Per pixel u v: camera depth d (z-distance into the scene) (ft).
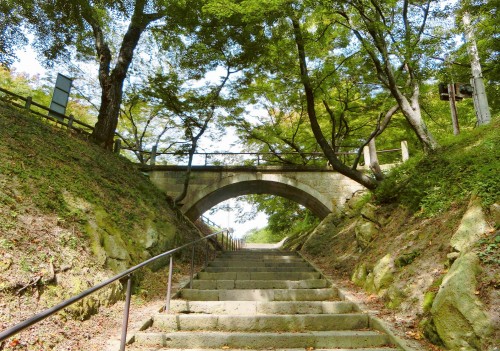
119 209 27.27
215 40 41.93
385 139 57.00
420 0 30.86
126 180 35.35
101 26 48.03
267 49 36.96
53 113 37.09
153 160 53.16
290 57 35.27
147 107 60.03
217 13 29.78
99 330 14.20
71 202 21.76
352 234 33.73
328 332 15.05
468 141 25.81
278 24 31.96
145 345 13.70
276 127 59.06
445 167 23.80
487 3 28.09
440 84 31.71
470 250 14.20
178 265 29.04
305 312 17.80
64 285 15.15
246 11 28.17
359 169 50.47
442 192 21.70
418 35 29.14
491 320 11.10
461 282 12.44
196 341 13.97
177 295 20.31
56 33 40.83
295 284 23.24
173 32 45.21
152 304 18.95
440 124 45.96
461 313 11.83
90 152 34.47
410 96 33.50
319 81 34.55
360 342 13.97
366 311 16.96
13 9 37.01
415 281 16.61
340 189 52.39
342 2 27.35
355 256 27.71
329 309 17.89
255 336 14.12
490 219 15.16
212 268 28.84
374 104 47.88
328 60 35.70
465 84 31.35
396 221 25.62
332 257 32.78
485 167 18.28
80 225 20.24
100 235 21.12
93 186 27.09
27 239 15.98
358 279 22.85
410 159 33.47
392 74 29.63
